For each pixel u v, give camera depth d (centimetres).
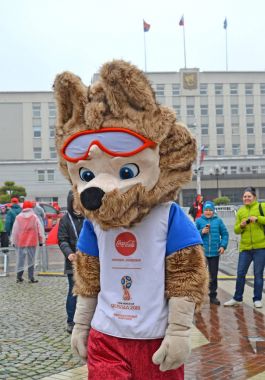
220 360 469
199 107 6812
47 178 6500
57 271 1173
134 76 227
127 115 231
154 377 235
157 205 245
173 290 236
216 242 773
